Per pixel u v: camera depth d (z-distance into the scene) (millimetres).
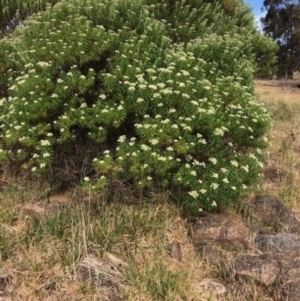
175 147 4055
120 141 4137
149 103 4234
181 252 3764
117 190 4363
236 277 3375
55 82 4645
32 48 4973
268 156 5797
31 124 4387
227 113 4660
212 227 3967
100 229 3725
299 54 30031
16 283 3084
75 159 4668
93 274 3201
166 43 5691
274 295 3188
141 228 3873
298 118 8219
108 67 4863
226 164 4281
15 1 7676
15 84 4770
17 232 3656
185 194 4270
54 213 3998
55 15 5730
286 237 3922
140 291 3123
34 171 4230
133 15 5930
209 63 5742
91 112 4277
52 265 3289
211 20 8438
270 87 18156
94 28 5086
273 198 4582
